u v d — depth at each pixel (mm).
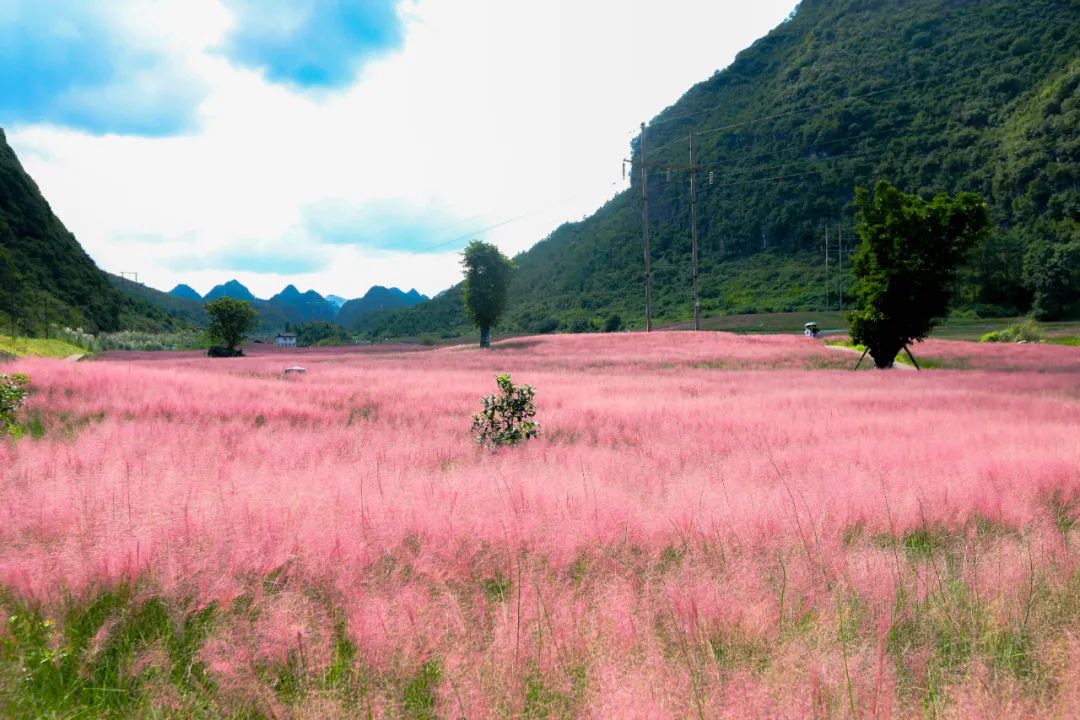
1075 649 3365
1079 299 104938
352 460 9430
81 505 5797
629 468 8828
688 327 110625
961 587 4473
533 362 44125
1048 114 161875
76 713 3076
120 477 7016
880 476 7773
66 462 7824
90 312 134750
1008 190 158500
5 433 10562
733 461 9188
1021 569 4715
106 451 8781
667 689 2977
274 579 4508
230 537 5023
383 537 5195
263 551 4738
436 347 76562
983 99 190125
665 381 26438
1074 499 6941
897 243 33312
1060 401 16375
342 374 30812
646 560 5035
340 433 12203
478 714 2902
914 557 5289
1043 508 6531
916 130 195750
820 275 173250
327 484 7082
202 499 6172
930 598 4336
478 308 71438
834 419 13773
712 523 5840
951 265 33312
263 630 3668
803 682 3102
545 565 4809
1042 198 149000
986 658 3471
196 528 5191
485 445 11484
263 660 3471
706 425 13266
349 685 3252
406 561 4801
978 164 171000
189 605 4027
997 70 196500
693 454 10070
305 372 32812
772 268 188500
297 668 3359
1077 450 9070
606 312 180750
